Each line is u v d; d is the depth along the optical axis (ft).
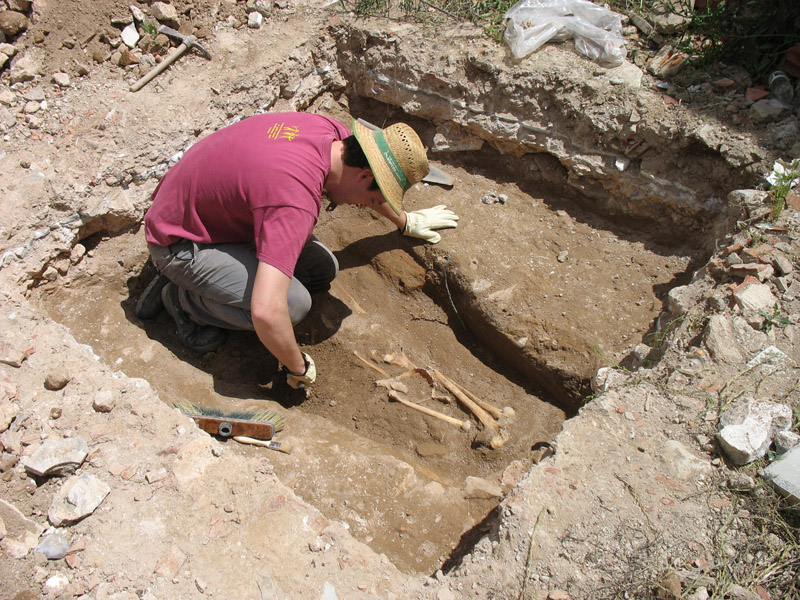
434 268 11.44
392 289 11.62
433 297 11.58
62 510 7.16
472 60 12.37
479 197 12.47
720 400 7.94
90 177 10.43
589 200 12.07
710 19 12.24
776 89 11.26
